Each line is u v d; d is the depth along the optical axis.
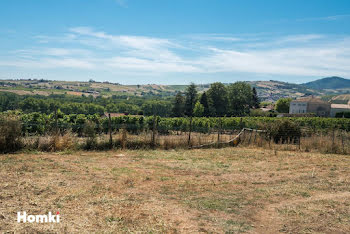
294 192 6.91
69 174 7.51
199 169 9.45
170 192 6.66
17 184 6.08
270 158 11.99
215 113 73.25
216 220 5.00
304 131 18.27
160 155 11.75
